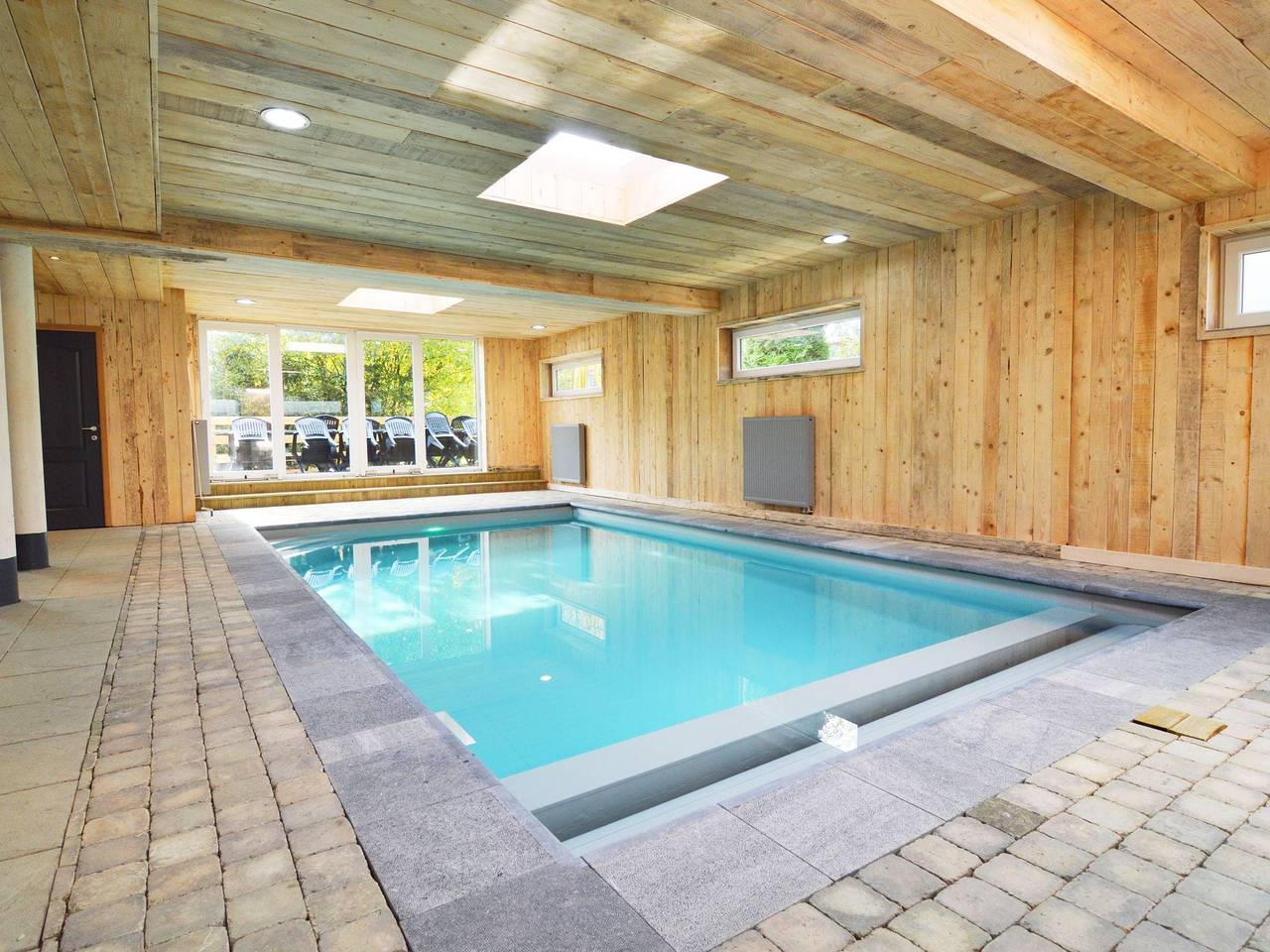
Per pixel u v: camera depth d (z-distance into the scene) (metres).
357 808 1.69
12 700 2.38
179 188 4.12
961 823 1.60
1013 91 2.64
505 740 2.67
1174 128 3.11
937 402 5.36
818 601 4.71
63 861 1.47
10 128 2.80
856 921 1.28
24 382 4.58
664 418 8.37
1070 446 4.59
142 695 2.42
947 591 4.62
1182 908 1.31
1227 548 3.94
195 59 2.72
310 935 1.25
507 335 10.79
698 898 1.35
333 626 3.29
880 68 2.49
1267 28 2.60
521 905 1.34
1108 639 3.37
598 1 2.35
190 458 7.10
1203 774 1.81
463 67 2.81
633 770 2.27
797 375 6.54
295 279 6.60
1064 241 4.58
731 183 4.21
